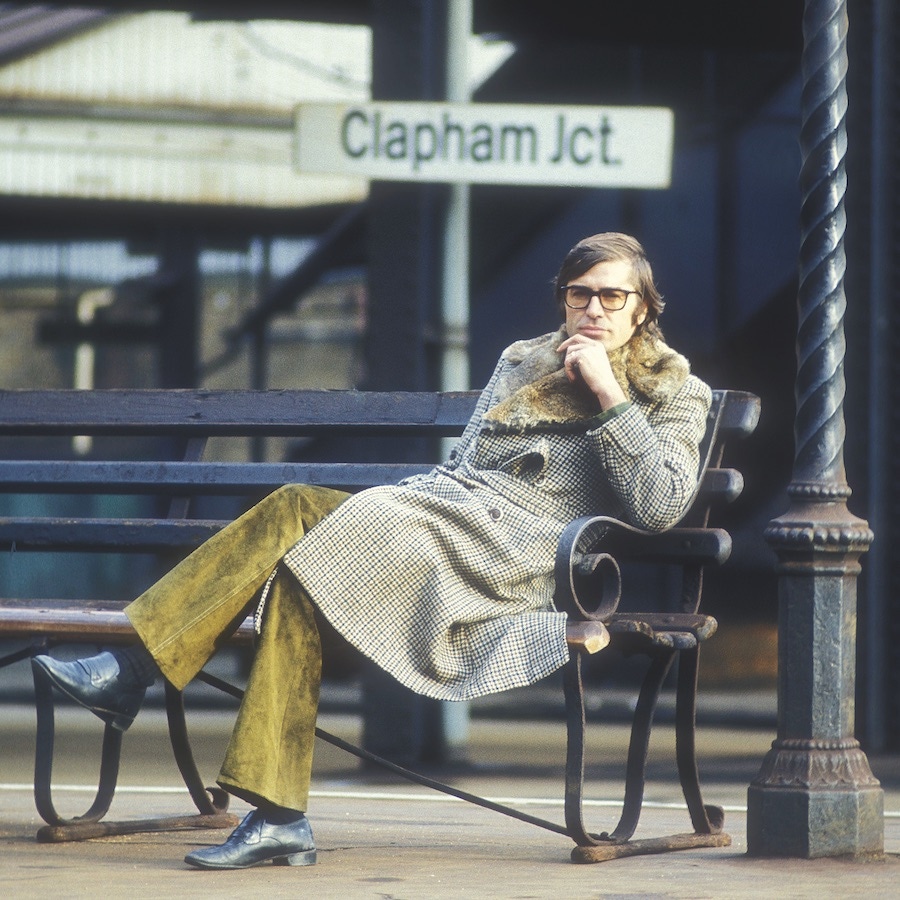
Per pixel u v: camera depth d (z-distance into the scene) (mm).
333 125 23375
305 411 14758
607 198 38344
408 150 23422
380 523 11547
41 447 48781
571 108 23359
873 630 24859
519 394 12430
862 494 25078
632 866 11641
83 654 44594
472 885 10867
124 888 10648
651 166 23281
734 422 12805
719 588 35562
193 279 54219
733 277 35688
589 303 12359
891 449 25141
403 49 24766
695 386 12469
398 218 25047
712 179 36219
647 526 11930
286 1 28297
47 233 54594
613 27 28984
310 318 51594
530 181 23359
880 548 24969
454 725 24531
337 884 10867
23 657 12148
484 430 12477
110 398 15305
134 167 54281
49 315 54312
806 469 12039
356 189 54188
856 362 25109
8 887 10695
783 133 34844
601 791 20750
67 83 54125
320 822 14781
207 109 54781
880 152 25078
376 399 14594
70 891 10539
